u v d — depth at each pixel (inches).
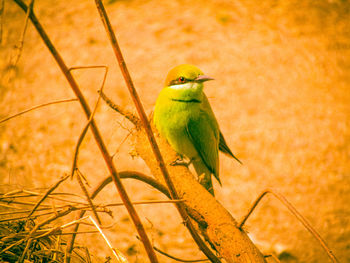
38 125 519.8
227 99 569.6
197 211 158.6
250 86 591.8
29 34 676.7
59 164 461.1
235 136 516.4
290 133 520.1
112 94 568.1
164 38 681.0
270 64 632.4
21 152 474.6
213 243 152.2
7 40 656.4
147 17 733.9
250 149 499.5
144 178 159.2
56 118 530.3
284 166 479.2
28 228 145.8
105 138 493.4
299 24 720.3
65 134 507.5
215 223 153.3
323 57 647.1
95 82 591.8
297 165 478.9
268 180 462.0
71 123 522.3
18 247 144.9
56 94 571.8
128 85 121.8
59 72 608.7
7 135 500.4
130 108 195.8
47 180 430.3
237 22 722.2
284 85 597.6
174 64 628.4
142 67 620.7
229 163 485.1
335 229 404.2
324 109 556.4
